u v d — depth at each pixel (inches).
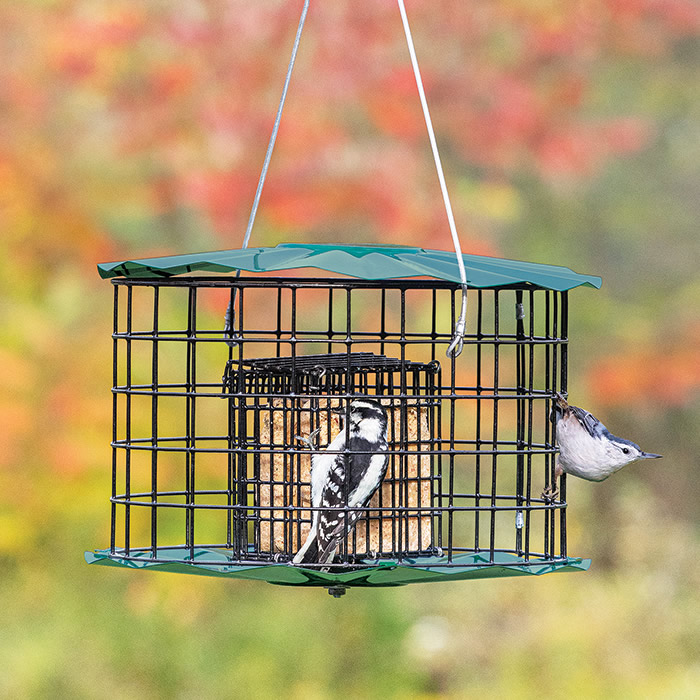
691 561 735.7
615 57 678.5
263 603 668.7
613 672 647.1
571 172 641.0
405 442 316.2
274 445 321.1
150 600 631.2
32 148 562.9
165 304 566.9
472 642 666.2
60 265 568.7
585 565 300.2
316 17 585.3
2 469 524.7
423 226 582.9
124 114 566.6
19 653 608.7
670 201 782.5
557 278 292.2
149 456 549.0
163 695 618.2
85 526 605.0
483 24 619.8
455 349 283.3
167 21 575.8
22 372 524.7
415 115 579.8
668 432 820.6
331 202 558.9
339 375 324.2
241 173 558.9
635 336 700.7
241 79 572.7
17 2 571.5
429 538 324.8
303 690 632.4
